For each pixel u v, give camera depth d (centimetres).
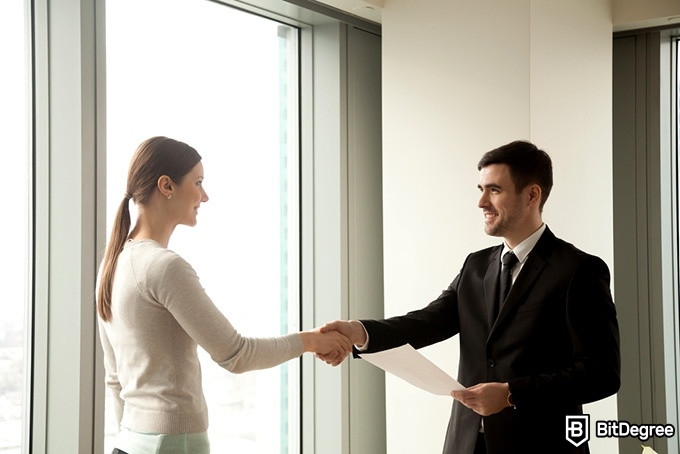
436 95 336
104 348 224
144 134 303
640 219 388
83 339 259
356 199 373
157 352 203
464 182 328
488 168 235
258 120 357
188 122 322
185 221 221
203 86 329
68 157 262
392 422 345
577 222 338
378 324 247
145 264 204
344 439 361
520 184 230
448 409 329
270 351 218
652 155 386
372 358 222
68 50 262
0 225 259
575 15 346
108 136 289
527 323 221
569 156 335
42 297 265
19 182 264
